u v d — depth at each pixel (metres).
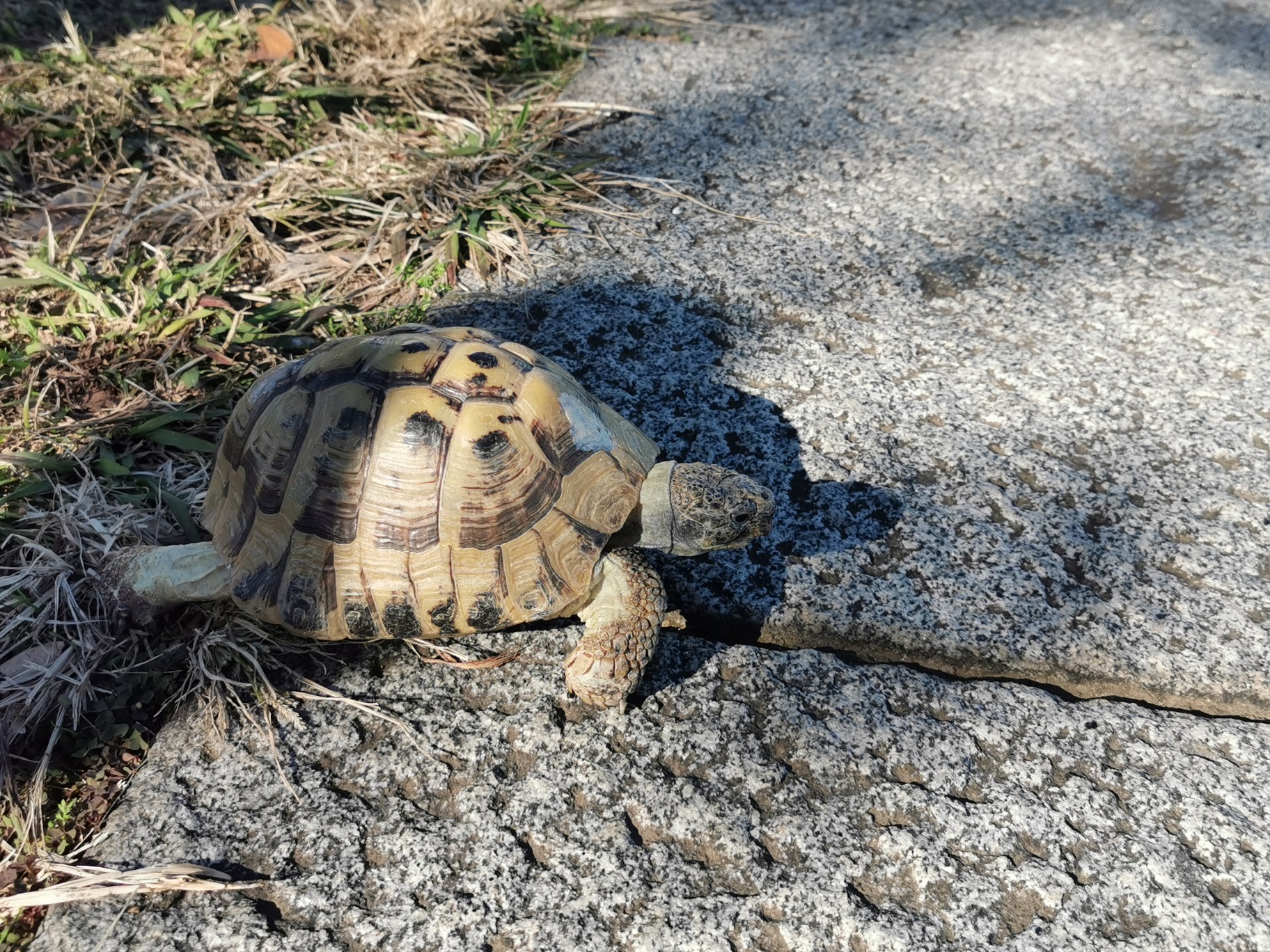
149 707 0.35
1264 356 0.48
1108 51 0.74
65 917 0.29
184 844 0.31
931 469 0.43
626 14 0.78
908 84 0.69
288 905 0.30
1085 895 0.30
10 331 0.47
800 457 0.43
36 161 0.57
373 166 0.57
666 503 0.35
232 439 0.37
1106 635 0.37
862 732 0.34
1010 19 0.80
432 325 0.48
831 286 0.51
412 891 0.30
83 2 0.73
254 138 0.60
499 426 0.34
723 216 0.56
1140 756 0.34
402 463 0.34
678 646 0.37
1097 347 0.48
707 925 0.29
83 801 0.33
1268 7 0.83
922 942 0.29
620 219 0.56
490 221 0.55
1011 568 0.39
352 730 0.34
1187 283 0.52
